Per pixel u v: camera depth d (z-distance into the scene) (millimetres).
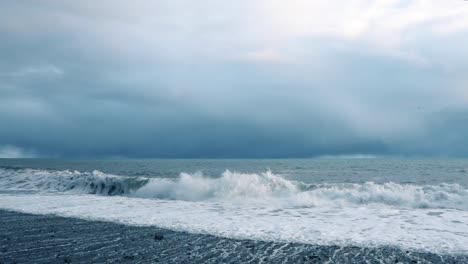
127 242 8656
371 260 7184
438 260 7160
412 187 15930
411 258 7305
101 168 53781
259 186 17219
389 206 13961
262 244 8477
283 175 33938
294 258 7324
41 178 23859
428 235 9258
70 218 11922
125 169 49812
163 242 8664
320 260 7184
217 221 11312
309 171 41406
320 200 14953
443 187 15531
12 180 24109
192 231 9906
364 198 14836
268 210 13398
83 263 6984
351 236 9219
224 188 17188
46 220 11578
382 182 25516
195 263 6977
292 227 10359
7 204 15195
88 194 19266
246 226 10531
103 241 8766
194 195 17047
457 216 11852
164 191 18062
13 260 7184
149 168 53719
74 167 58562
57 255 7535
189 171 43188
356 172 38094
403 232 9625
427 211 12875
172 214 12633
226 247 8203
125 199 16797
